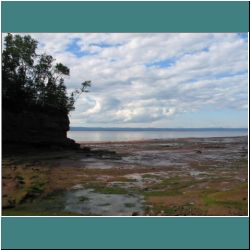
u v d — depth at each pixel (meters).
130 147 81.12
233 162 41.94
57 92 64.38
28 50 58.06
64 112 64.75
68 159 44.94
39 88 61.22
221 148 73.38
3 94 51.81
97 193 21.73
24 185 21.92
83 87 66.81
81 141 122.56
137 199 19.78
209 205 16.98
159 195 20.73
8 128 51.62
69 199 19.88
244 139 129.75
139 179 27.66
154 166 37.56
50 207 17.77
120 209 17.27
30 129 55.44
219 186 22.94
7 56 55.47
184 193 20.97
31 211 16.75
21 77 57.41
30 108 57.34
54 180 26.31
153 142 108.44
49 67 62.56
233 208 16.05
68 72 64.50
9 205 17.67
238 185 21.88
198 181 25.77
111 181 26.53
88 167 35.84
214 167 36.38
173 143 100.44
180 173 31.33
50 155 49.28
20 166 32.16
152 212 16.33
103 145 92.81
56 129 61.09
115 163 40.91
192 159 47.12
